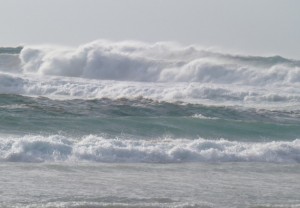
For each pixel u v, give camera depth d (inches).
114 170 1643.7
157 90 3976.4
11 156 1684.3
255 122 2701.8
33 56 5388.8
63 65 5246.1
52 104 2883.9
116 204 1252.5
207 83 4859.7
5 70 5255.9
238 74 5078.7
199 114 2952.8
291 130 2642.7
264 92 4072.3
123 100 3125.0
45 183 1429.6
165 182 1521.9
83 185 1433.3
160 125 2518.5
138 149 1843.0
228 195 1407.5
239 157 1932.8
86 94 3895.2
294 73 4997.5
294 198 1411.2
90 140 1909.4
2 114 2506.2
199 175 1644.9
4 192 1317.7
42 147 1759.4
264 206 1306.6
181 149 1884.8
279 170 1798.7
